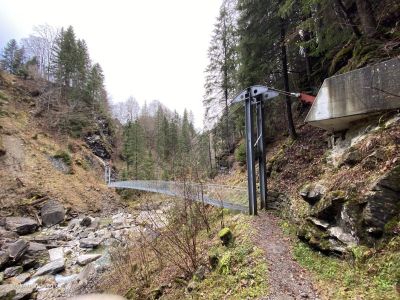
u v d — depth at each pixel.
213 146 26.08
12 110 39.12
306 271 6.25
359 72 7.58
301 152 12.09
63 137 40.72
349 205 6.12
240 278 6.42
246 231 8.61
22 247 15.95
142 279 9.22
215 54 25.36
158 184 16.33
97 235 20.39
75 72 49.41
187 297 6.93
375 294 4.49
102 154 45.31
